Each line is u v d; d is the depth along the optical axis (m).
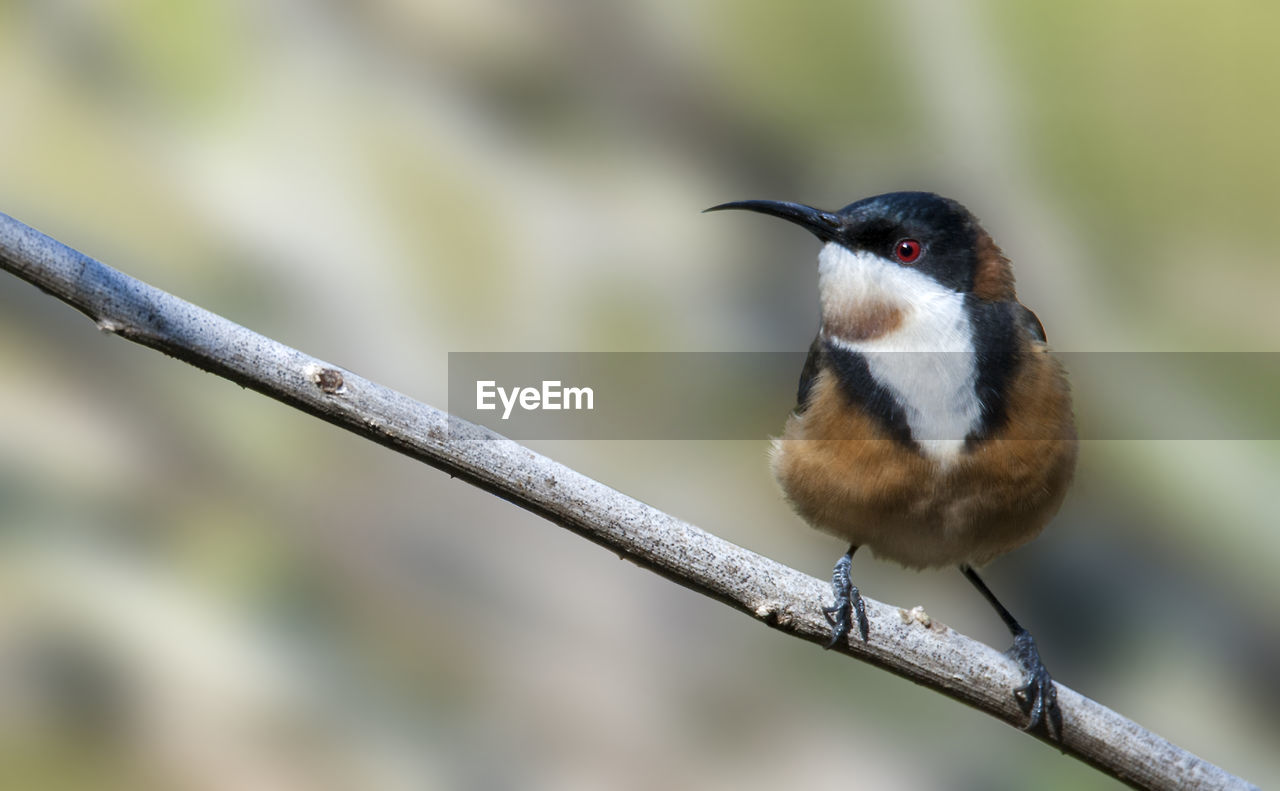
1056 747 6.93
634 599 11.69
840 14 13.02
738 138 13.25
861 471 7.75
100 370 11.80
